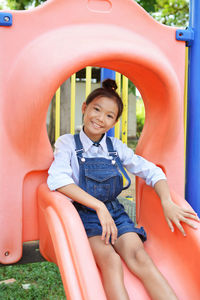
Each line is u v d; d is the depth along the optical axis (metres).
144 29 1.30
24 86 1.10
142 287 1.13
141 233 1.29
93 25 1.20
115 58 1.14
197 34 1.44
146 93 1.39
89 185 1.30
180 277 1.18
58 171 1.23
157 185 1.32
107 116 1.35
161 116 1.36
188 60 1.51
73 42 1.11
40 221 1.26
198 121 1.49
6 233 1.21
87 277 0.88
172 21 7.59
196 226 1.16
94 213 1.31
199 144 1.50
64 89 5.17
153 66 1.19
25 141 1.17
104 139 1.44
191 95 1.51
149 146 1.43
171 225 1.21
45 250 1.26
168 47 1.35
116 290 1.03
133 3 1.26
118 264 1.09
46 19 1.16
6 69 1.13
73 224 0.98
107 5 1.23
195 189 1.51
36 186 1.29
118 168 1.39
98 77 6.07
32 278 2.37
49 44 1.11
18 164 1.20
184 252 1.19
